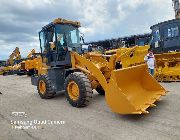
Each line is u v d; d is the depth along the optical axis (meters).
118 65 6.53
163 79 10.16
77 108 6.65
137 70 6.39
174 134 4.28
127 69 5.86
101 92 8.03
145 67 6.69
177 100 6.52
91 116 5.79
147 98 6.14
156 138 4.18
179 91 7.70
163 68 10.20
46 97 8.26
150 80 6.61
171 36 9.99
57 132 4.92
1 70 26.72
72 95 6.83
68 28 7.93
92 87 7.10
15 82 15.86
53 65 8.05
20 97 9.27
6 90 11.87
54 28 7.75
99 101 7.21
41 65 8.80
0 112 6.99
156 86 6.56
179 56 9.70
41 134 4.89
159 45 10.38
